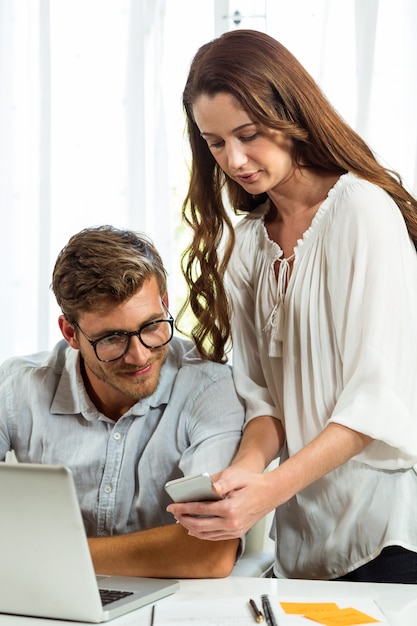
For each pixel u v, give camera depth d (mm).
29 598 1526
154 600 1601
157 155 3158
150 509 1987
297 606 1501
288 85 1785
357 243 1767
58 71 3314
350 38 2996
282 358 1952
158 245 3164
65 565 1471
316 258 1854
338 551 1856
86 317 1837
